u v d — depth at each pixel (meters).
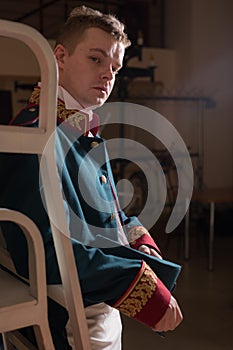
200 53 5.85
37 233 0.75
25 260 0.85
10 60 5.30
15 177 0.84
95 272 0.84
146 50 6.03
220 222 5.16
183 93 6.04
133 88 5.88
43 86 0.72
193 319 2.98
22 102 5.58
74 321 0.79
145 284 0.87
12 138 0.70
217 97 5.88
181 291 3.47
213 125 5.89
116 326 1.08
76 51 0.97
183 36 6.01
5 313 0.73
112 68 1.00
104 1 6.62
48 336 0.77
